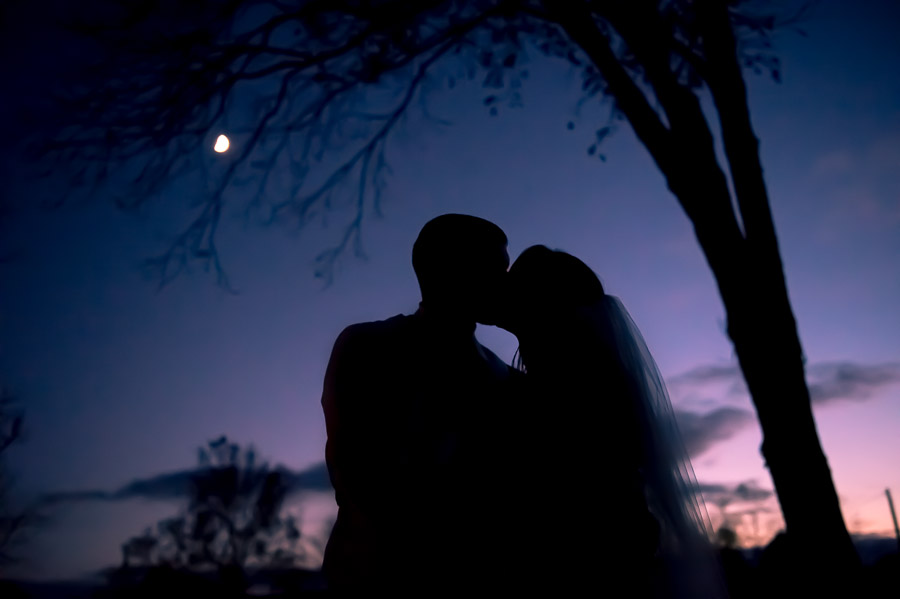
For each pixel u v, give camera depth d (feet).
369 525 5.30
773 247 17.16
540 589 4.92
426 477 5.37
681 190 17.89
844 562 14.53
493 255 5.91
